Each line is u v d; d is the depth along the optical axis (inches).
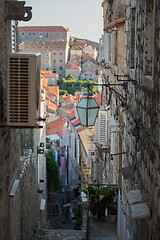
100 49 805.2
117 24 474.9
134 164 351.9
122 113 455.2
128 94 410.9
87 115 357.4
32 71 254.2
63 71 6456.7
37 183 709.3
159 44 227.6
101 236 490.0
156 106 238.8
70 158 1349.7
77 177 1147.3
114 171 560.1
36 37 7135.8
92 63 6476.4
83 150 1015.6
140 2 323.0
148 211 262.4
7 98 255.9
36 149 692.7
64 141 1406.3
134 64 379.2
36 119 259.8
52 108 3221.0
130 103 392.5
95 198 531.5
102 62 746.2
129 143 398.6
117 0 584.1
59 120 1840.6
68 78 5802.2
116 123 475.2
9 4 284.7
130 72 390.0
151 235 255.3
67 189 1332.4
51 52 6451.8
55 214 1114.7
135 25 357.7
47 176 1144.2
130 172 361.7
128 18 410.6
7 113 256.4
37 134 730.8
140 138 316.2
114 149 520.1
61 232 597.0
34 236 568.7
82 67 6501.0
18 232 390.0
